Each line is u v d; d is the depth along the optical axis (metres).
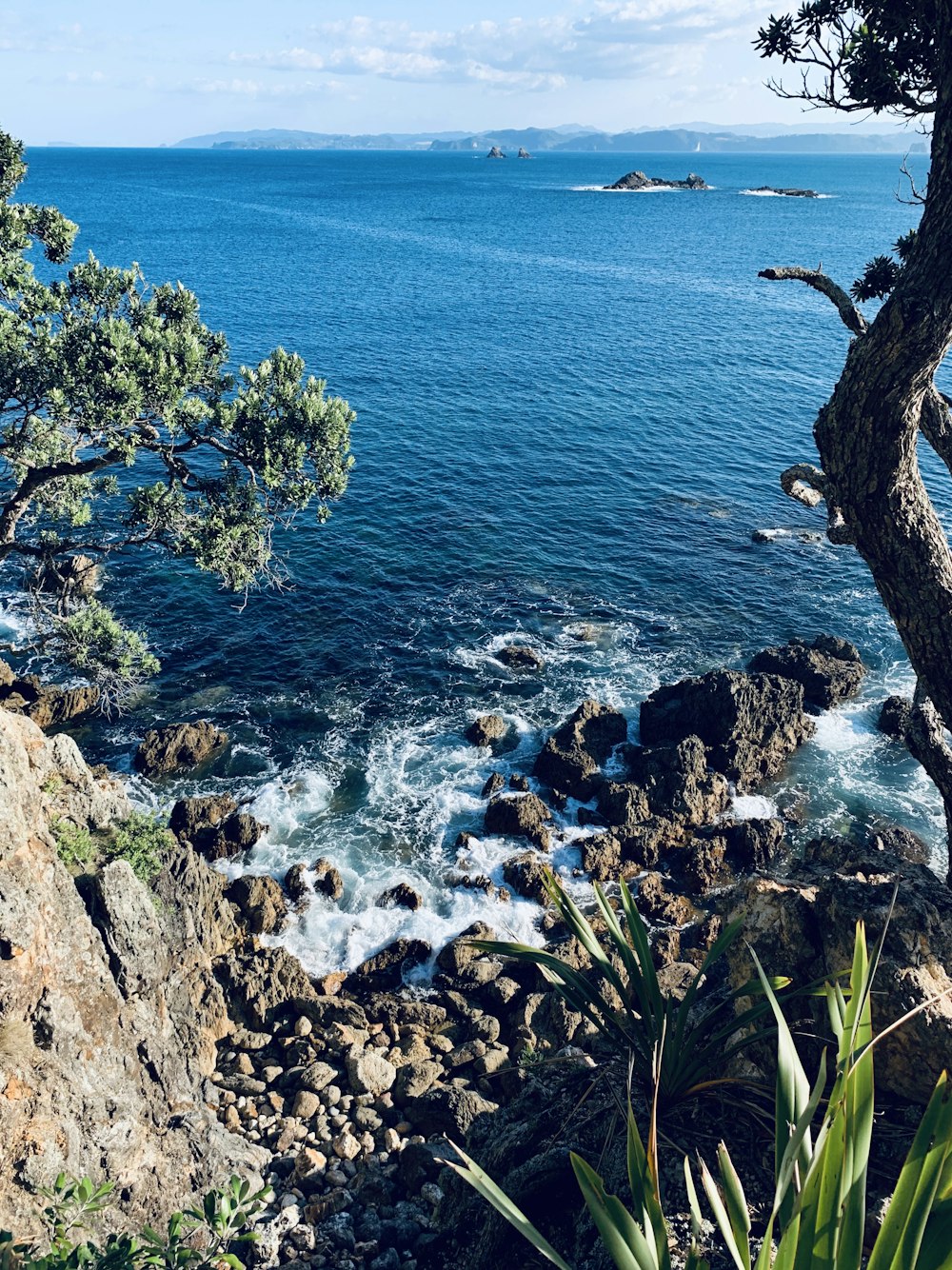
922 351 5.26
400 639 32.34
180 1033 15.35
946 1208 3.36
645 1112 7.07
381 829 23.66
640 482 47.06
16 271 20.00
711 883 22.14
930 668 6.33
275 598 34.56
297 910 20.97
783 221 184.25
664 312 92.19
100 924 12.35
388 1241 11.72
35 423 19.50
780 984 6.76
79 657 22.89
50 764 14.74
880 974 7.34
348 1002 18.08
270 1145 14.21
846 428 5.78
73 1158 9.84
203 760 26.05
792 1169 3.48
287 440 19.77
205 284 97.62
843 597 35.41
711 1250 6.19
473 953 19.70
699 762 24.78
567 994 7.23
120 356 17.52
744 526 41.75
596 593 35.75
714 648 32.00
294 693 29.19
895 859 8.88
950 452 7.67
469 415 57.09
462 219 187.75
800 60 7.83
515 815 23.36
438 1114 14.48
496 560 38.25
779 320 88.94
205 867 18.91
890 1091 7.21
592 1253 6.84
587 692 29.44
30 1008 10.23
